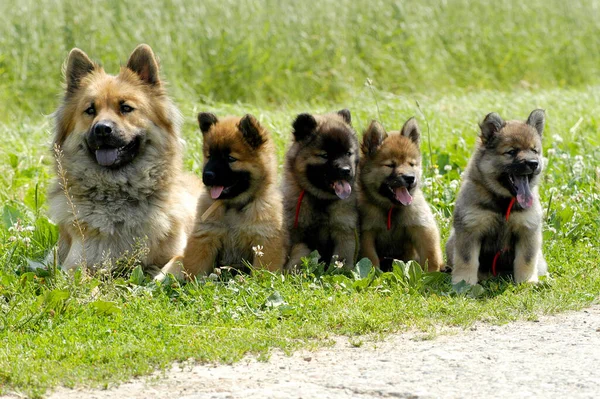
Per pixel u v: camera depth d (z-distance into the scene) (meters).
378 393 7.70
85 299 10.45
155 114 12.29
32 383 8.04
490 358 8.69
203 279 11.67
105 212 12.00
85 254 11.84
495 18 33.94
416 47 31.02
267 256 12.04
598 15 35.88
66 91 12.32
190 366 8.55
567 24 35.09
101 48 26.84
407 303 10.62
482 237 12.24
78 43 26.78
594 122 21.44
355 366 8.52
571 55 33.91
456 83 31.45
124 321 9.89
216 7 28.80
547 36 34.28
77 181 12.00
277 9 29.83
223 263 12.41
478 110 23.25
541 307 10.62
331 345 9.26
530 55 33.19
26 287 10.82
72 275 10.79
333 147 12.57
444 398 7.55
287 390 7.80
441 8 33.22
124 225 12.09
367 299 10.79
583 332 9.60
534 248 12.03
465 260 12.00
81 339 9.26
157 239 12.30
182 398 7.66
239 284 11.16
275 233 12.08
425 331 9.77
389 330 9.75
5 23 27.05
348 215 12.80
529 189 11.83
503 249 12.37
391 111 22.72
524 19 34.50
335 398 7.58
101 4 27.75
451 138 19.88
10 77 26.56
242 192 11.95
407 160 12.90
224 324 9.93
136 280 11.45
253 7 29.39
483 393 7.66
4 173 17.31
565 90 29.75
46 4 27.45
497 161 11.88
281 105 27.52
